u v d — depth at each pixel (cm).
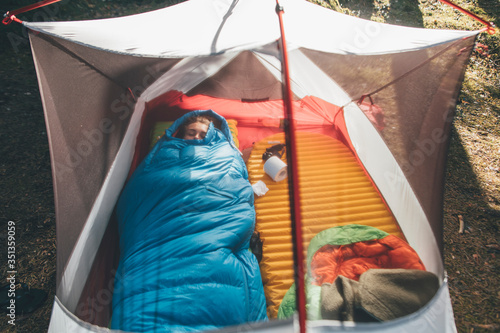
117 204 270
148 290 200
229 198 257
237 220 241
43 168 342
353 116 315
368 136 297
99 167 270
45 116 236
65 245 226
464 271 277
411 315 184
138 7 567
